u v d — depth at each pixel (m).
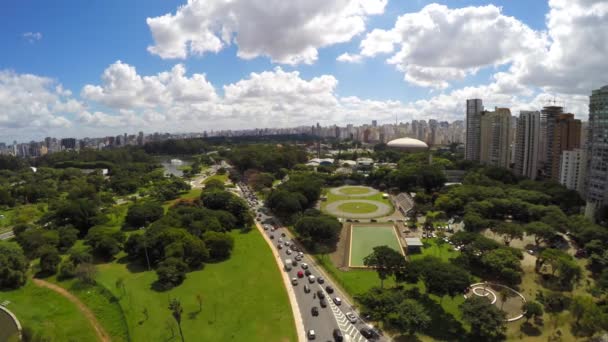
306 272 130.00
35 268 135.38
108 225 181.12
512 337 90.75
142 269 134.00
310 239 164.88
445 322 96.44
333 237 167.50
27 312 108.38
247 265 135.88
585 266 132.25
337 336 90.31
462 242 139.50
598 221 172.38
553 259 119.88
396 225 190.00
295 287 119.06
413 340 89.12
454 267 104.69
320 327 96.00
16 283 122.94
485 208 184.00
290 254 148.25
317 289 117.06
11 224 198.62
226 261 140.00
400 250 152.38
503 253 122.69
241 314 102.12
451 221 188.62
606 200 181.62
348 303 108.19
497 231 151.12
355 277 125.50
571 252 145.75
